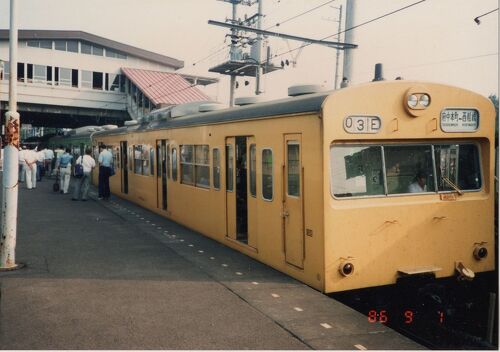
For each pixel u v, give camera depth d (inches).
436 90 272.7
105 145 830.5
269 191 307.6
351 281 255.4
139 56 1505.9
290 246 284.7
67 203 638.5
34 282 279.6
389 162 268.7
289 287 266.7
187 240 402.3
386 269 263.9
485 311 289.3
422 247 273.3
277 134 292.0
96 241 396.8
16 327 211.5
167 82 1378.0
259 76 951.0
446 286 285.9
